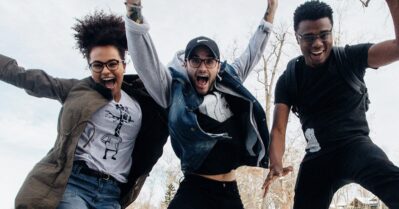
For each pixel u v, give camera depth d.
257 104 3.09
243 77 3.57
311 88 3.08
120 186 3.12
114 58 2.98
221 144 3.00
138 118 3.13
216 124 3.00
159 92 3.10
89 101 2.87
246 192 17.33
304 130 3.20
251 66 3.63
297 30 3.03
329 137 2.98
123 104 3.07
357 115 3.00
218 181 3.01
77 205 2.70
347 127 2.95
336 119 2.98
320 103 3.05
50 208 2.62
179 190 3.04
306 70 3.12
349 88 2.97
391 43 2.71
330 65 3.00
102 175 2.86
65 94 3.00
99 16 3.14
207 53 2.96
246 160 3.22
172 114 2.96
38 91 2.92
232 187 3.08
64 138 2.76
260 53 3.66
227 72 3.16
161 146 3.40
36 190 2.64
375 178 2.59
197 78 2.99
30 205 2.59
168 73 3.17
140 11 2.84
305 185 3.16
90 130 2.89
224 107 3.08
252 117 3.08
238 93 3.10
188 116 2.87
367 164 2.67
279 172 3.04
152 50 2.93
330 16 2.96
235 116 3.16
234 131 3.09
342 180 3.01
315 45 2.92
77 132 2.78
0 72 2.83
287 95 3.29
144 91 3.31
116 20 3.15
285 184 16.30
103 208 2.85
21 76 2.86
